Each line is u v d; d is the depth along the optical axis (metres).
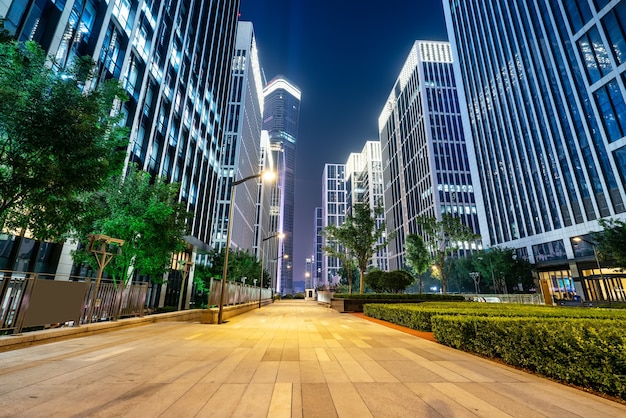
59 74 8.34
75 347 7.90
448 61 98.19
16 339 7.64
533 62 51.69
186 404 3.87
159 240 15.94
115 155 9.47
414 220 94.50
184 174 35.28
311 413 3.64
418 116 96.00
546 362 5.44
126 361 6.33
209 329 12.72
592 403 4.12
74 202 8.06
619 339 4.50
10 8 13.55
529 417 3.60
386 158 127.62
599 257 34.78
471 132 70.75
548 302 26.31
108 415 3.45
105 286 12.03
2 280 7.66
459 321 8.20
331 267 195.38
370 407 3.88
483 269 52.59
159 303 30.22
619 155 37.44
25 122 6.82
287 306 40.78
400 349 8.26
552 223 47.44
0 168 7.00
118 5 22.08
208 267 40.28
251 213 88.38
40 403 3.79
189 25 36.72
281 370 5.80
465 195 82.19
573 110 43.91
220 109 51.59
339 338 10.35
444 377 5.42
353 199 169.38
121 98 9.70
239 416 3.50
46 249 16.69
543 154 49.41
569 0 44.12
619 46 37.44
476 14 70.31
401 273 33.88
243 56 80.94
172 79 32.03
